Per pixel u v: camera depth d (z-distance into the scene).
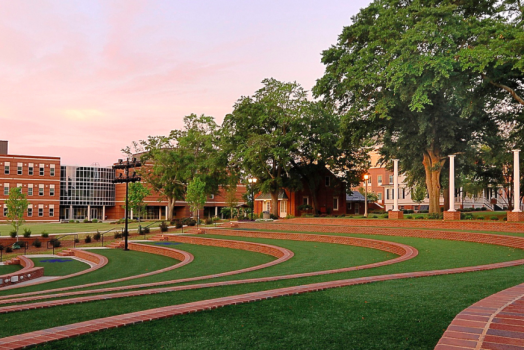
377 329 6.04
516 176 28.03
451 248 19.42
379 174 82.56
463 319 5.93
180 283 13.02
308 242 27.56
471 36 30.86
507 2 31.03
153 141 64.31
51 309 8.62
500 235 21.25
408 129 36.75
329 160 53.78
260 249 25.61
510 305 6.74
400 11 31.56
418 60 28.69
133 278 17.05
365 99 35.91
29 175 80.88
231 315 7.07
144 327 6.44
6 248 36.88
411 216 37.41
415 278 10.53
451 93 31.78
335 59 37.88
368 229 30.52
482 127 37.38
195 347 5.49
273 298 8.38
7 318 7.82
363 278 10.65
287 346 5.45
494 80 29.80
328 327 6.24
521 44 24.83
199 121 64.44
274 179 53.50
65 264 27.16
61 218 88.44
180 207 87.06
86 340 5.82
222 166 56.88
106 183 90.81
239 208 76.31
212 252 26.44
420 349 5.14
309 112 48.81
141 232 44.03
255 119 52.59
